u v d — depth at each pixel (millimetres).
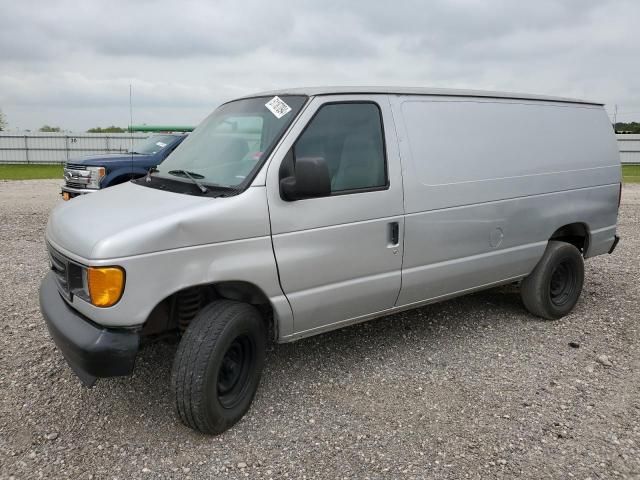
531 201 5012
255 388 3668
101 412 3689
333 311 3895
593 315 5684
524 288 5426
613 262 7949
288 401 3863
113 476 3057
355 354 4621
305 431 3506
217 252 3279
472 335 5082
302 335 3842
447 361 4523
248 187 3420
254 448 3328
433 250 4352
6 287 6180
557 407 3820
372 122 4035
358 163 3918
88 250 3029
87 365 3072
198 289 3439
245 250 3381
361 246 3906
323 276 3754
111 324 3035
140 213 3271
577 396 3975
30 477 3027
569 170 5375
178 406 3270
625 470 3139
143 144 11688
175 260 3131
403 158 4133
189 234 3166
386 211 4008
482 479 3055
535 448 3342
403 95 4270
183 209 3238
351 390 4027
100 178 10086
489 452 3299
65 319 3271
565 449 3334
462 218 4488
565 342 4965
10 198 14867
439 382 4164
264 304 3777
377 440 3414
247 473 3100
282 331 3678
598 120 5840
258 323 3555
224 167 3713
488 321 5445
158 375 4184
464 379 4215
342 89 3947
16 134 33219
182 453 3273
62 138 33594
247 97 4344
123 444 3352
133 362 3100
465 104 4633
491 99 4852
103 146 33906
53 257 3629
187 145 4355
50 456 3217
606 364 4488
